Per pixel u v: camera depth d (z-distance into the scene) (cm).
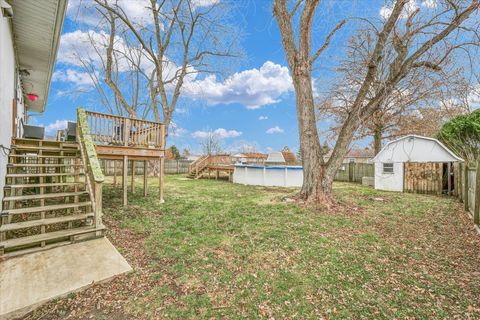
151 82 1864
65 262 349
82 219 463
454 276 335
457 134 1183
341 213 666
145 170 888
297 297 289
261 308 269
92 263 352
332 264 368
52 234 399
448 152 1077
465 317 254
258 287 308
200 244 440
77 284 305
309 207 714
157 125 775
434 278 330
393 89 732
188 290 301
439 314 259
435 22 650
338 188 1287
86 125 571
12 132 621
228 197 927
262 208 717
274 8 802
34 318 255
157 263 368
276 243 446
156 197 877
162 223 560
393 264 370
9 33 545
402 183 1197
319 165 768
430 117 1268
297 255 397
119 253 389
